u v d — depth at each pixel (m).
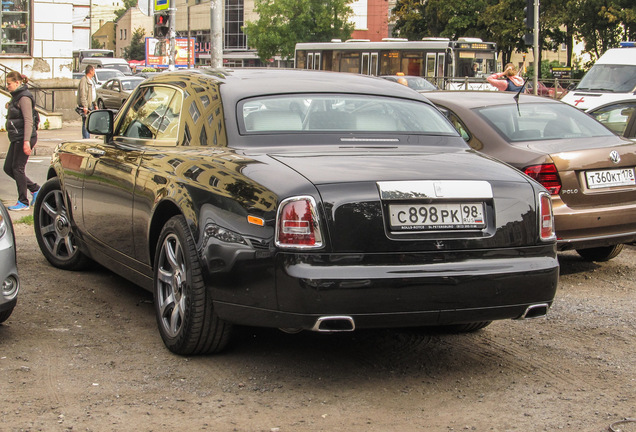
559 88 29.25
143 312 5.82
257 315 4.21
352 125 5.09
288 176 4.24
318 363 4.81
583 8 54.38
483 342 5.37
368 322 4.11
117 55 149.75
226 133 4.89
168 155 5.16
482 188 4.35
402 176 4.25
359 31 84.06
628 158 7.28
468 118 7.74
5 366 4.60
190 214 4.60
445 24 62.34
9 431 3.71
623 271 7.88
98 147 6.29
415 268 4.13
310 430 3.82
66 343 5.06
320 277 4.00
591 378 4.69
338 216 4.08
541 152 7.04
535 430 3.89
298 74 5.63
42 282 6.62
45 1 27.38
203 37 100.62
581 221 6.96
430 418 4.01
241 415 3.99
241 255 4.21
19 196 10.60
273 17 73.62
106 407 4.04
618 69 22.03
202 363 4.74
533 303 4.40
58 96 28.41
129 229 5.50
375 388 4.43
